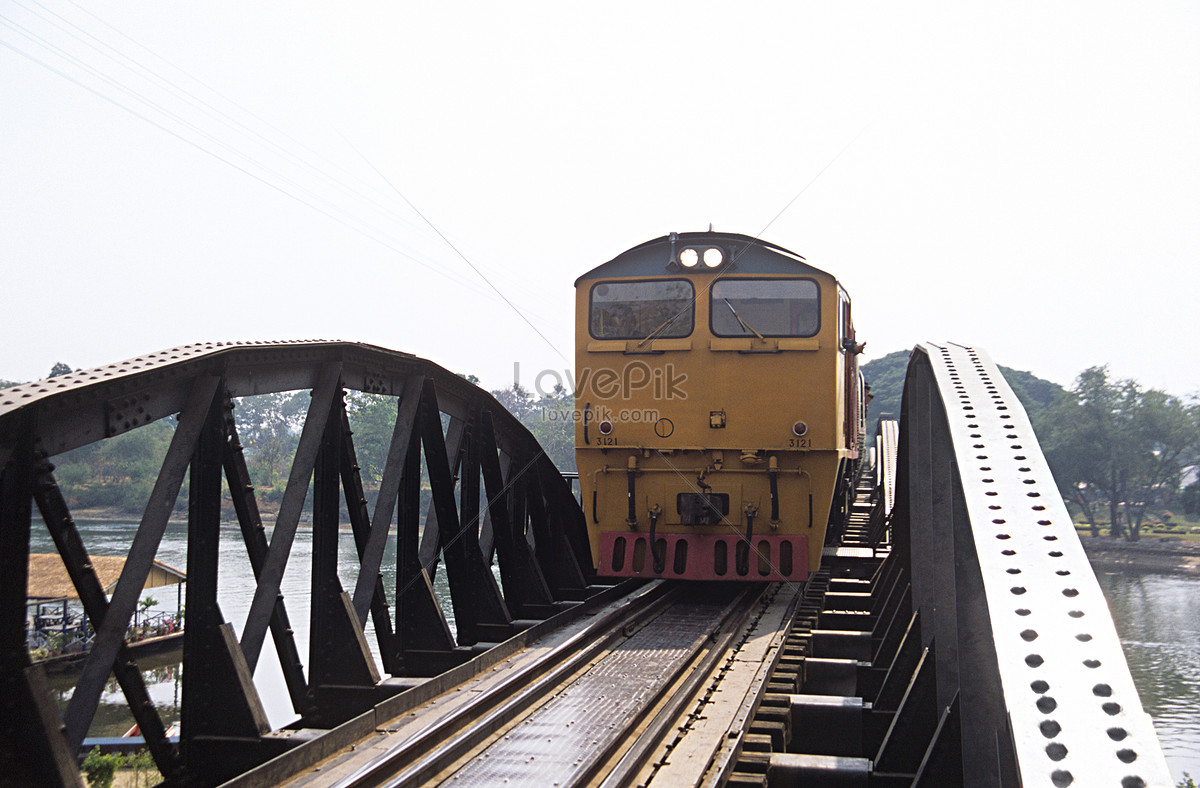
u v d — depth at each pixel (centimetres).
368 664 671
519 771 509
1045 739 197
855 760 546
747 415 1034
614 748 550
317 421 684
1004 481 315
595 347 1087
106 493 8062
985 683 342
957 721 450
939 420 558
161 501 521
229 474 596
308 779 484
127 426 500
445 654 807
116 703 2152
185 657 542
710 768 523
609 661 769
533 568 1063
